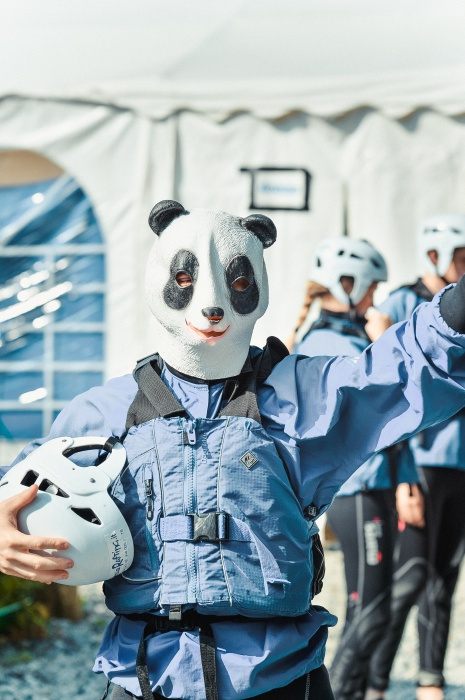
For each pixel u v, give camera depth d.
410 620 11.48
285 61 13.14
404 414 4.20
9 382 15.28
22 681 9.32
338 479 4.36
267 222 4.48
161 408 4.28
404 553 8.34
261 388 4.38
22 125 13.42
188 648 4.12
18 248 15.40
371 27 13.08
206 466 4.17
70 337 15.28
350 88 13.08
